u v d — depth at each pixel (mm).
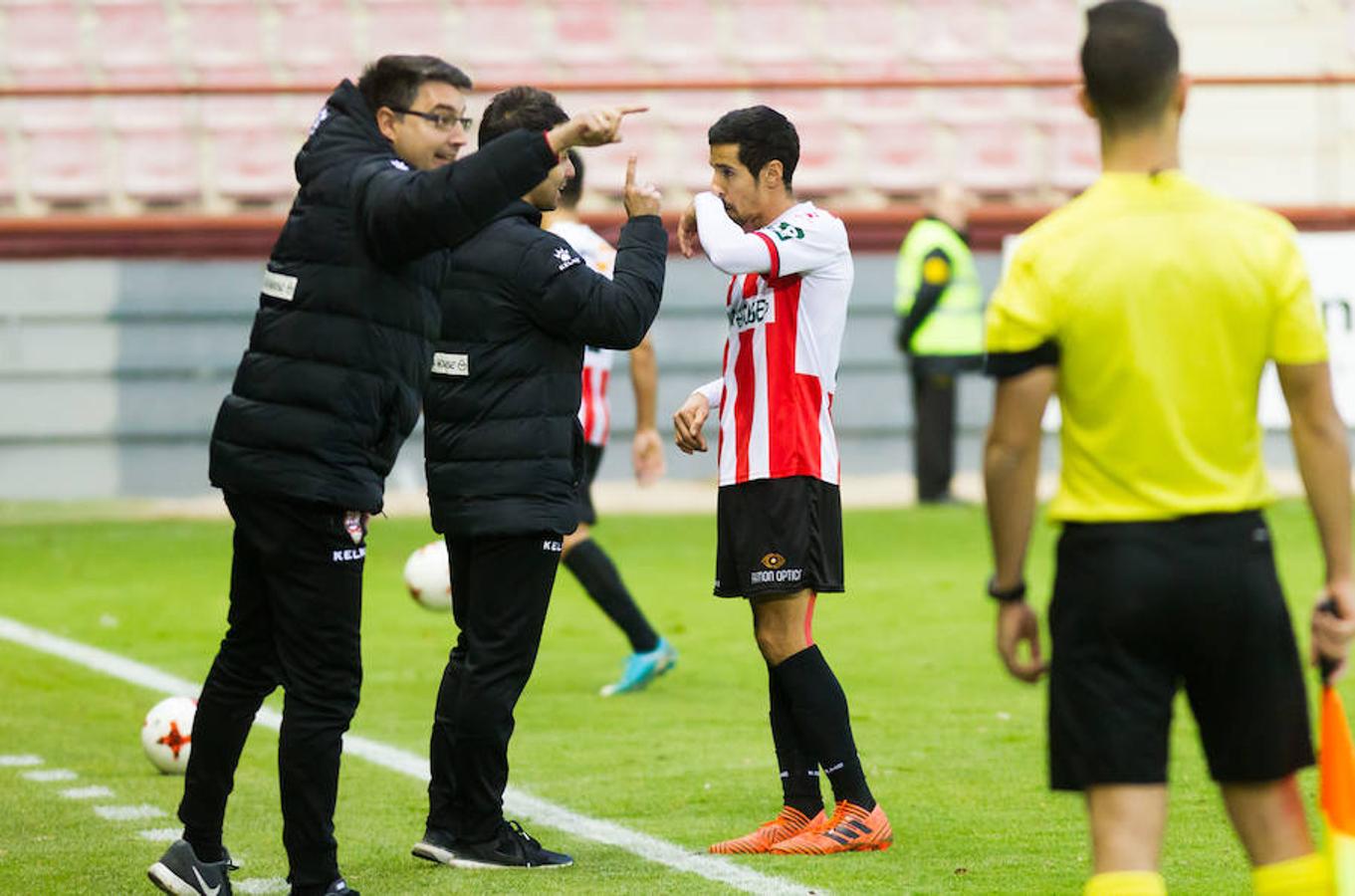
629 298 14406
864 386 50188
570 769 19219
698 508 46562
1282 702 9508
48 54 55250
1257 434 9625
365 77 13250
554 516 14586
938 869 14492
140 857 15211
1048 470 48594
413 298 12930
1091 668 9492
